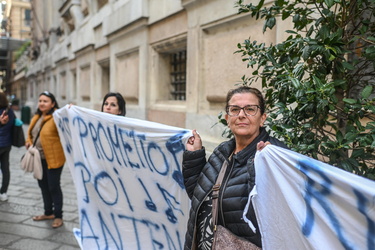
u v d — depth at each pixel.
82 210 3.09
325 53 1.66
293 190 1.42
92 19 9.36
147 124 2.60
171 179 2.48
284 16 2.05
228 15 4.23
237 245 1.52
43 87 18.70
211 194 1.68
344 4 1.85
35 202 4.86
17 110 29.59
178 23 5.43
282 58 1.99
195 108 5.01
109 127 2.85
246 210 1.48
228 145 1.73
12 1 44.12
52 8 15.77
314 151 1.75
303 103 1.73
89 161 3.06
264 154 1.50
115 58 8.01
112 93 3.47
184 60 6.07
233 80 4.28
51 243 3.54
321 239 1.33
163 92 6.41
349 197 1.24
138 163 2.67
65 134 3.48
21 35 44.69
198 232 1.75
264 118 1.72
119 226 2.87
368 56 1.75
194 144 2.02
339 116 1.93
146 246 2.71
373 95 2.12
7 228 3.89
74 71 12.12
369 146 1.64
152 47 6.35
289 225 1.45
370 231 1.20
